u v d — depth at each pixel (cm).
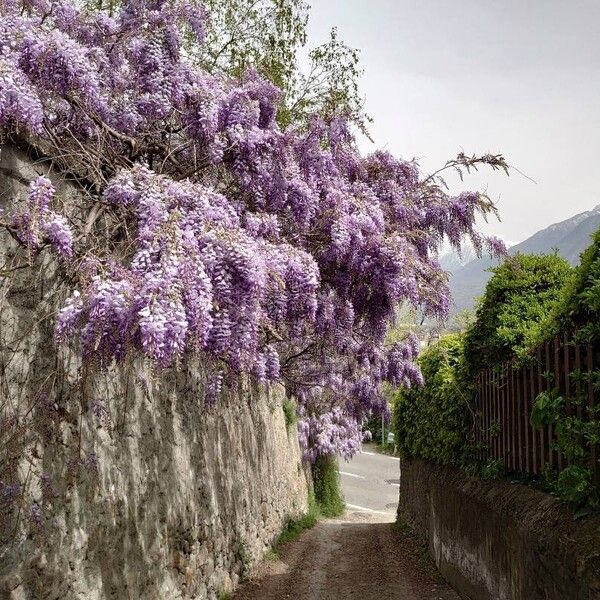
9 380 367
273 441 1108
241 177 449
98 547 449
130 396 516
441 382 818
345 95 785
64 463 413
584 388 385
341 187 522
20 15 375
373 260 483
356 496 2273
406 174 597
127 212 367
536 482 486
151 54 418
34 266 389
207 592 663
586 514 356
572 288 406
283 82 923
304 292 393
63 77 350
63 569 403
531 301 596
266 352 448
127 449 506
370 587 730
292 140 478
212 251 318
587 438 360
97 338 263
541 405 411
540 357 465
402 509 1205
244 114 435
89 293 274
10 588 349
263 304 375
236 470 826
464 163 585
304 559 930
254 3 966
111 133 420
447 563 743
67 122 408
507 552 484
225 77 470
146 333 257
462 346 747
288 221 488
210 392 479
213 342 312
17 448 358
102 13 449
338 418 1595
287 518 1209
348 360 784
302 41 981
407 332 809
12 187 370
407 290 492
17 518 359
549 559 379
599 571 306
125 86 430
